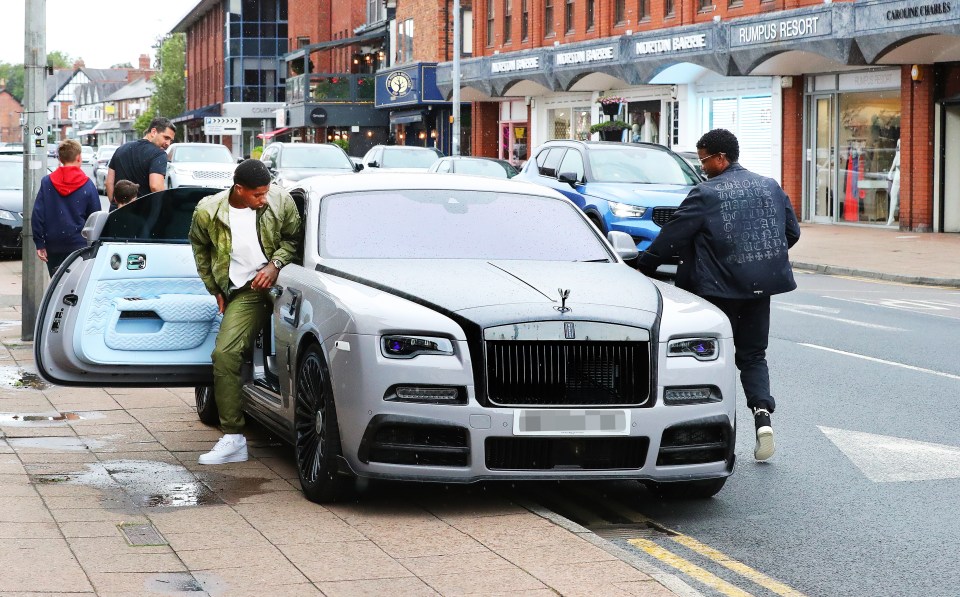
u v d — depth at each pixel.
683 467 6.32
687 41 31.52
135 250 7.57
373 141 61.41
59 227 11.35
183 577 4.99
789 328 14.05
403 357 6.06
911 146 26.86
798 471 7.63
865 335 13.45
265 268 7.19
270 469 7.23
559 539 5.73
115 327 7.54
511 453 6.08
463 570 5.19
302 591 4.86
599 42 35.94
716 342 6.46
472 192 7.86
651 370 6.19
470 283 6.51
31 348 11.73
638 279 6.96
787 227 7.63
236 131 63.03
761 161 31.66
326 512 6.24
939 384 10.52
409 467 6.05
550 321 6.10
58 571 4.99
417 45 53.97
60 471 6.97
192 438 8.03
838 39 26.03
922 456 7.96
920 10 23.88
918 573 5.60
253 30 84.00
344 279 6.71
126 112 161.62
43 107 12.20
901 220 27.27
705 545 6.08
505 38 45.12
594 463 6.16
